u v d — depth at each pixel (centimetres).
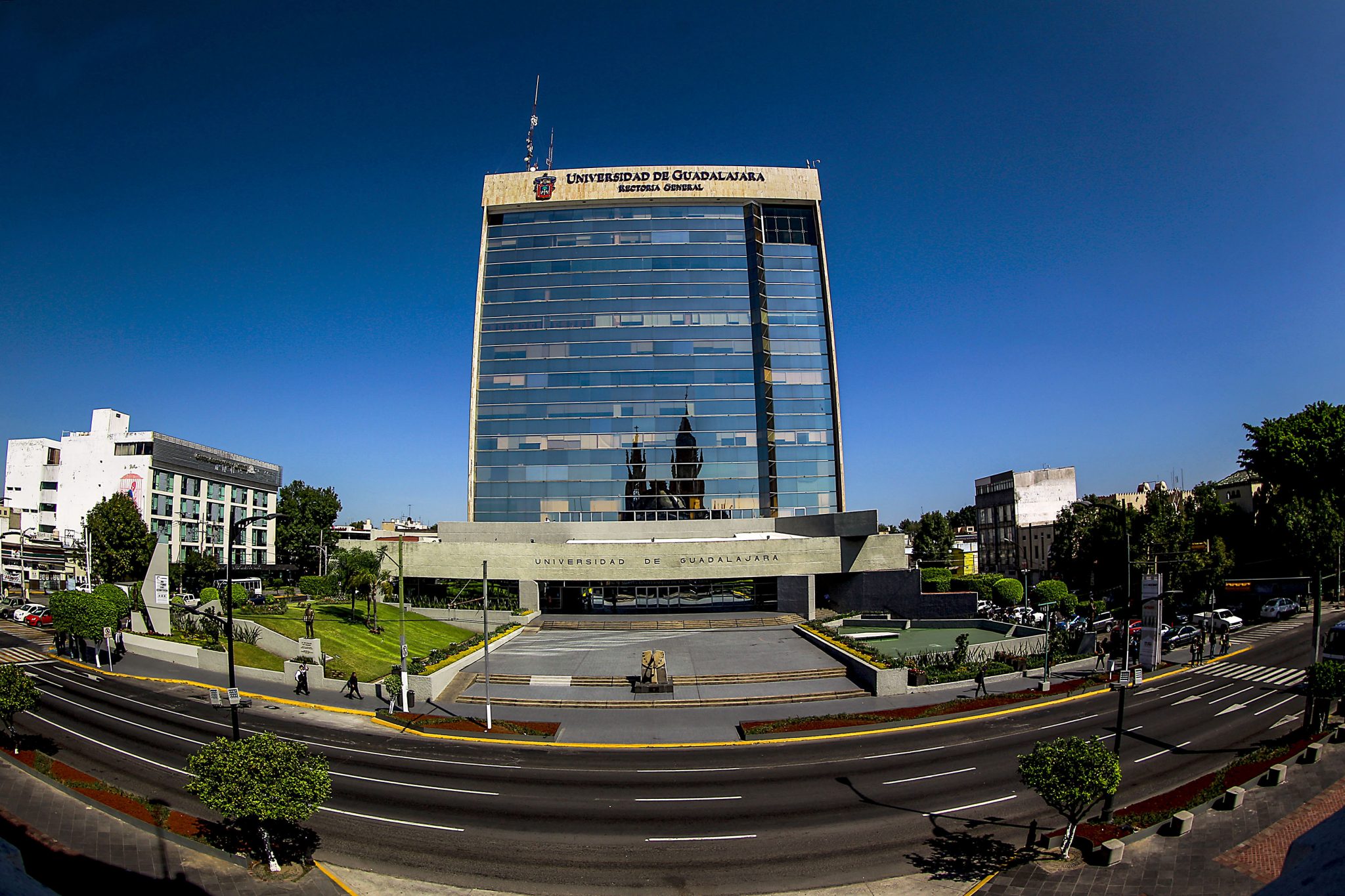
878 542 7094
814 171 8344
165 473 9819
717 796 2644
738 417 7850
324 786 2028
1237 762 2791
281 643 4850
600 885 1994
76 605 4822
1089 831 2228
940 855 2139
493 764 3031
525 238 8200
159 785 2645
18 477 10081
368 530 12525
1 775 2581
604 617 6725
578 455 7744
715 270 8131
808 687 4403
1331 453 6216
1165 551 6662
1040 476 11262
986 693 4181
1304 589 7388
